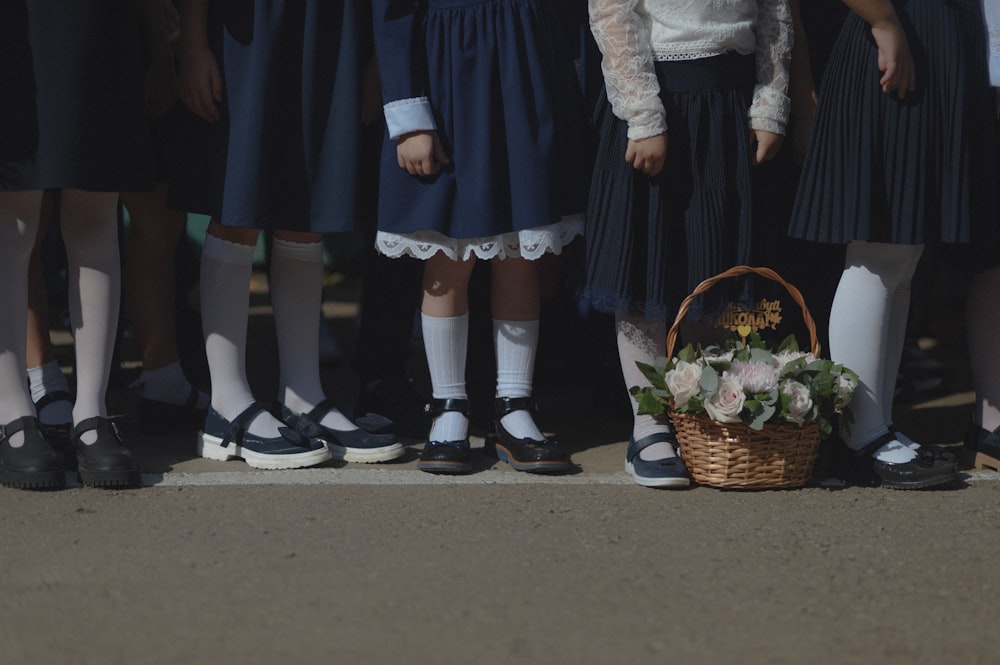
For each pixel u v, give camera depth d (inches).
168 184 139.2
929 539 110.9
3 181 118.6
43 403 142.8
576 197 131.3
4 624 88.4
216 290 136.3
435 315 135.8
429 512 117.0
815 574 101.0
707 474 127.3
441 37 128.9
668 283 127.4
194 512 116.0
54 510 116.3
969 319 141.4
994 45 128.5
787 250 142.4
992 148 128.6
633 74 124.1
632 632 88.0
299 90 128.1
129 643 85.2
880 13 122.2
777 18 129.4
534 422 138.9
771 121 128.3
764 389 124.0
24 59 117.3
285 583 97.0
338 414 139.9
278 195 128.7
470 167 127.3
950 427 159.8
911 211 124.8
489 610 91.7
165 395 149.7
